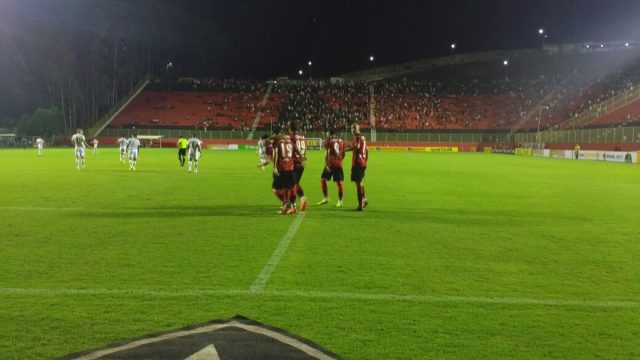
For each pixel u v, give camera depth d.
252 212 12.78
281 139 12.46
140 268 7.13
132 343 4.57
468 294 6.09
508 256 8.16
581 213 13.30
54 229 10.14
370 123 80.00
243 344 4.57
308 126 78.00
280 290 6.15
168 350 4.44
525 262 7.76
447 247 8.79
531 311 5.52
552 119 73.69
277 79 108.12
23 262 7.43
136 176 23.62
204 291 6.08
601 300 5.93
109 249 8.34
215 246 8.64
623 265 7.62
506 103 84.69
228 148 73.06
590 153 49.50
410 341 4.68
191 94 87.19
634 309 5.64
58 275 6.74
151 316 5.23
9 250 8.21
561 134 61.75
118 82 85.81
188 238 9.32
